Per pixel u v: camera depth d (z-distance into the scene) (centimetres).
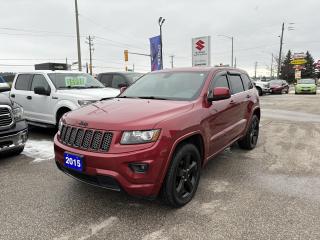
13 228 355
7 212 392
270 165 577
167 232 346
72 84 849
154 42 2447
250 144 676
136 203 416
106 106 438
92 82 908
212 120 464
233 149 694
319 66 7356
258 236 336
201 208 401
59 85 820
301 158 624
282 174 527
